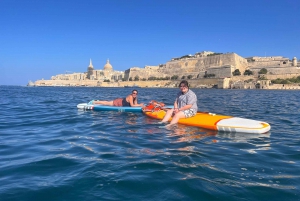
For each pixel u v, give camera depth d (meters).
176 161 4.56
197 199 3.14
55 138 6.56
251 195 3.28
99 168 4.15
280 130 7.90
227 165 4.42
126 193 3.27
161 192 3.31
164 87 112.44
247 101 22.30
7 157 4.86
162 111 10.35
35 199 3.13
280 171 4.18
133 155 4.94
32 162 4.52
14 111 12.86
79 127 8.16
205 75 103.31
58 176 3.84
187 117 8.82
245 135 7.09
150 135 6.89
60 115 11.14
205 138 6.61
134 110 11.97
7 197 3.17
